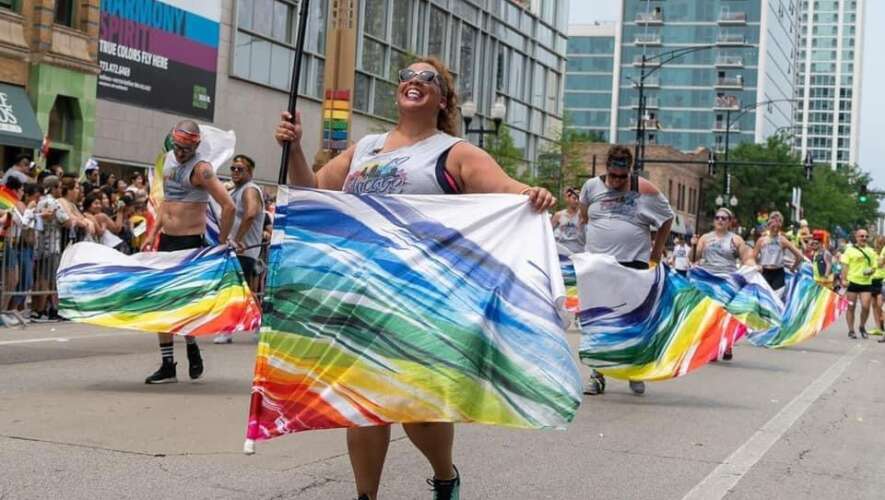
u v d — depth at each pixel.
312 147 33.34
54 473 5.71
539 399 4.39
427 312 4.39
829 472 6.78
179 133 8.84
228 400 8.30
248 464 6.13
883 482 6.57
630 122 145.50
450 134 4.84
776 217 16.50
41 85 23.16
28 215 13.59
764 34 139.75
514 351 4.41
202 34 28.03
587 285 9.66
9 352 10.76
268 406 4.36
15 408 7.55
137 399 8.16
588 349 9.73
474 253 4.48
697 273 14.77
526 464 6.59
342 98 19.92
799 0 174.88
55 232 14.12
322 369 4.38
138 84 26.02
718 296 14.73
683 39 142.88
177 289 8.84
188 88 27.67
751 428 8.34
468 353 4.37
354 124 35.00
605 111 148.00
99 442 6.52
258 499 5.37
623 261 10.03
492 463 6.59
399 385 4.36
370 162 4.71
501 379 4.39
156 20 26.45
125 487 5.48
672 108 143.50
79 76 24.17
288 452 6.54
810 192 94.75
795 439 7.92
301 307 4.39
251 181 11.59
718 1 141.62
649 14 144.12
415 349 4.37
